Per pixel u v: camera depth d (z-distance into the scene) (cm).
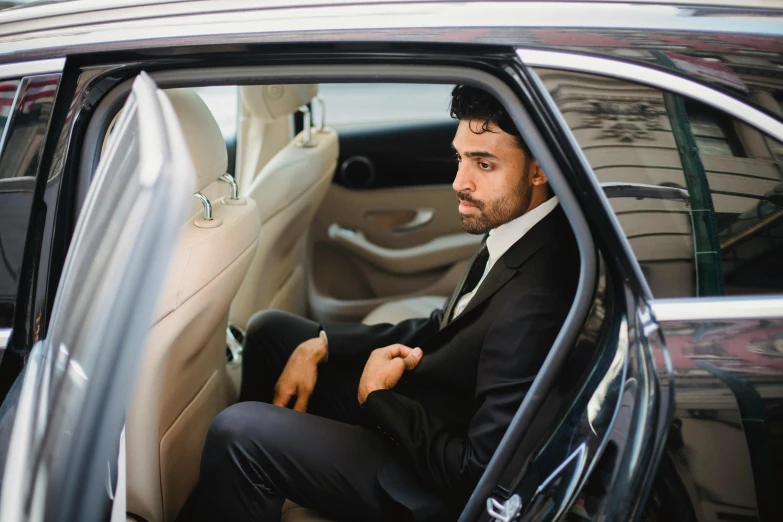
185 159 81
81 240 113
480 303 151
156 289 79
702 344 109
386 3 124
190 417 168
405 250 288
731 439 108
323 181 245
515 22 118
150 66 128
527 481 119
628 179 112
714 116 113
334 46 123
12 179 132
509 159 143
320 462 148
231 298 164
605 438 110
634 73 113
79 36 131
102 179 112
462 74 119
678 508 107
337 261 292
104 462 86
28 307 134
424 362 160
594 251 116
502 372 140
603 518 108
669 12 118
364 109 304
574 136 113
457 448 144
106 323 82
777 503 109
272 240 224
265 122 241
